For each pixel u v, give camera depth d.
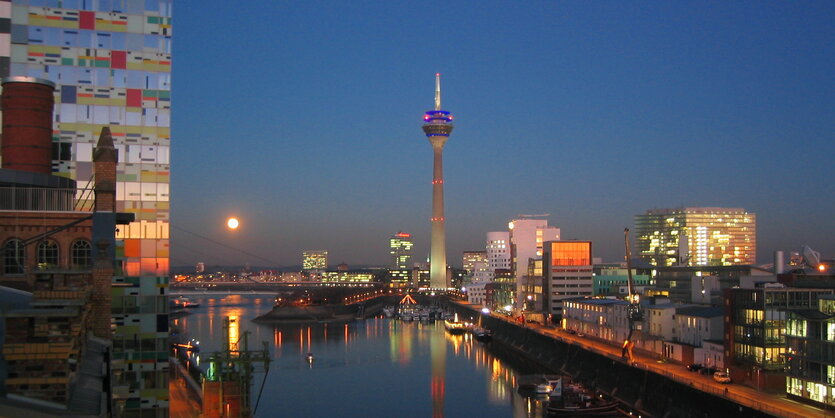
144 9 115.56
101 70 113.19
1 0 110.44
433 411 196.12
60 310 48.12
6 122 93.81
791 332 156.62
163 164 113.81
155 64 115.25
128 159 112.62
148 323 107.75
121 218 86.88
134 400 104.88
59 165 110.62
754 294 171.62
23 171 84.81
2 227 81.19
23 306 51.66
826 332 145.25
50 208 85.00
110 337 71.69
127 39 114.62
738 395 156.50
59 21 112.25
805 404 150.12
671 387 174.25
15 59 110.38
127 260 109.50
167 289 109.31
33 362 42.50
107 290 72.44
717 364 189.38
